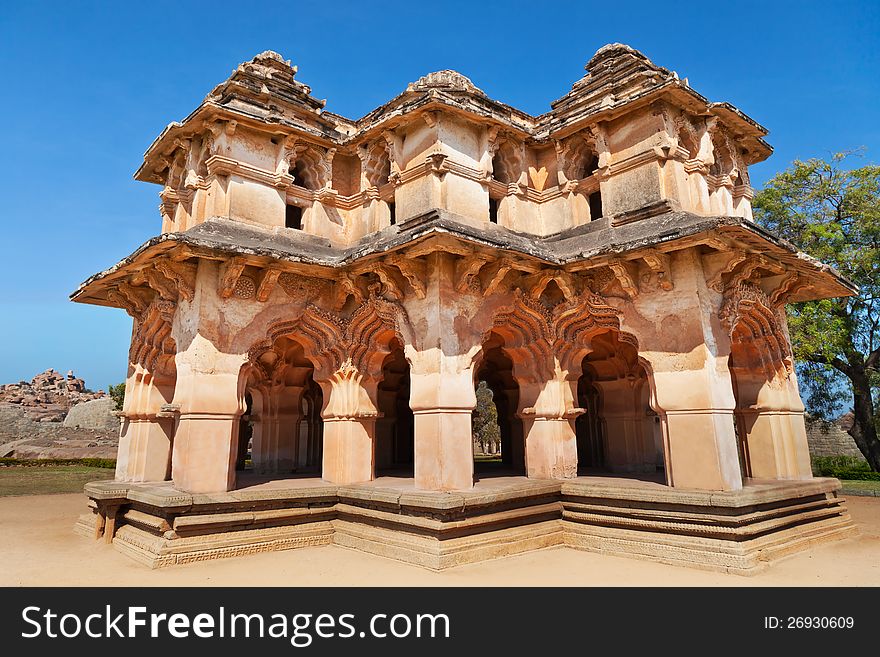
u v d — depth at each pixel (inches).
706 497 294.7
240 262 341.1
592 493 344.2
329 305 403.9
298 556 319.6
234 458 347.6
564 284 378.3
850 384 824.3
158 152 446.6
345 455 386.3
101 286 413.4
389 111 470.0
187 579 271.6
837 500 385.7
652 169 380.5
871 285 764.6
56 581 269.6
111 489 357.4
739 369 402.0
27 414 1879.9
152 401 412.8
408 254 331.9
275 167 419.5
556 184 440.1
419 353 346.3
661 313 342.6
